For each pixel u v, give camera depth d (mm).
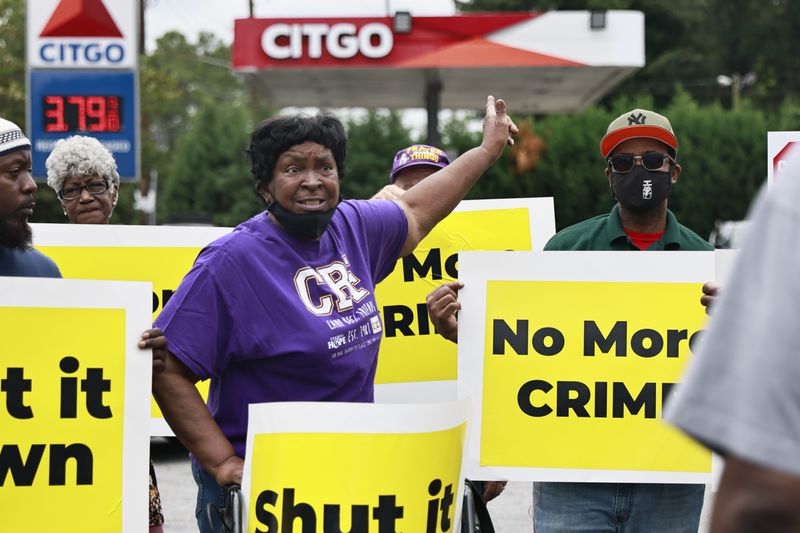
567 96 29422
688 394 1579
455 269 5078
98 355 3279
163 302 4852
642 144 4156
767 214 1567
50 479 3258
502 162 31938
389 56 23844
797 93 58438
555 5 49688
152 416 4527
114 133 15023
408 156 5711
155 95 38812
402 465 3141
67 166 5105
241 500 3145
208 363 3361
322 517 3121
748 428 1517
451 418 3236
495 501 8227
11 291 3248
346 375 3428
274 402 3258
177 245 4859
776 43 57594
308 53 23812
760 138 33031
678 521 4059
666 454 3922
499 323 3975
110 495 3277
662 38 54031
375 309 3570
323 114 3520
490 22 23828
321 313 3402
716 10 57781
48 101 14969
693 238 4355
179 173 42969
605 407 3951
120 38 14977
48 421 3260
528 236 5094
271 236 3434
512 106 31312
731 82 53781
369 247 3684
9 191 3604
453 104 30859
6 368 3244
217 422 3486
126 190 33906
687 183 33062
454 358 5031
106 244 4836
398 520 3143
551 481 3969
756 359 1524
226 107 44219
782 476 1496
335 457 3127
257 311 3359
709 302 3844
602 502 4016
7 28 33219
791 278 1521
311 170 3408
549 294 3977
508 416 3963
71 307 3273
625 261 3969
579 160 31766
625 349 3961
